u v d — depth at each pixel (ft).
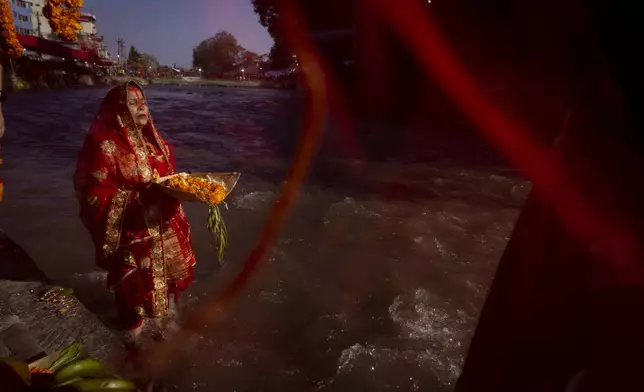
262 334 8.43
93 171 7.10
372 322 8.95
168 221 7.66
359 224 14.55
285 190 18.15
